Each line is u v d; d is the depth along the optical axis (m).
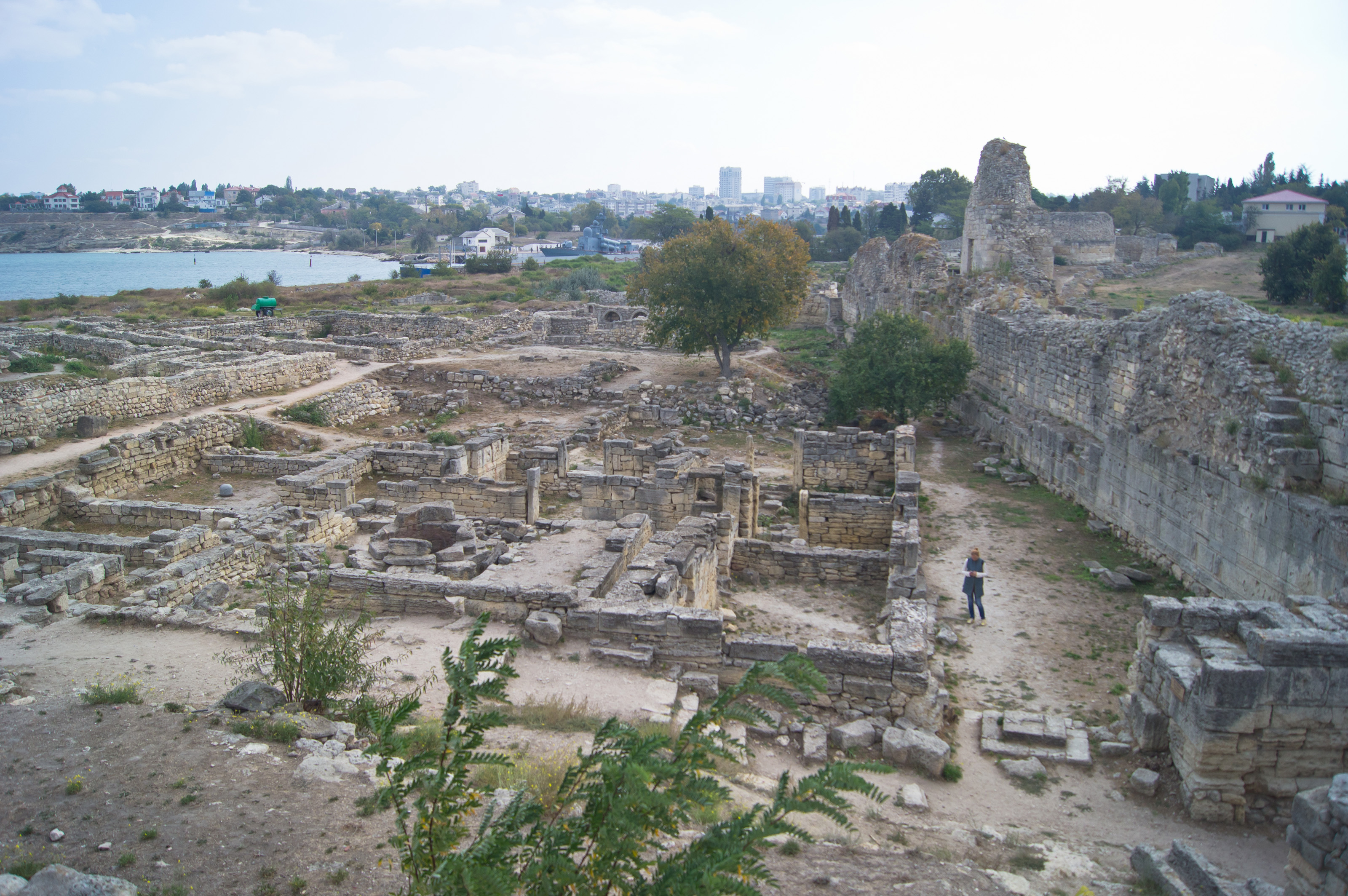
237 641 15.75
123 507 27.75
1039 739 14.45
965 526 28.92
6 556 20.89
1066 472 31.97
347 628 13.95
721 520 22.73
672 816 6.50
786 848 9.86
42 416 34.97
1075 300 65.31
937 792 12.87
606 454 29.77
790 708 6.30
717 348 52.72
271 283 94.56
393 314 68.38
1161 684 13.58
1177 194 127.94
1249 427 21.48
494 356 58.94
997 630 20.31
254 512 26.38
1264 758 12.11
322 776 10.29
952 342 43.12
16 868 8.33
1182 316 25.89
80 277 161.38
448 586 16.73
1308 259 64.25
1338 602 14.48
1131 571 24.14
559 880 5.89
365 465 33.75
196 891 8.12
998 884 9.61
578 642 15.55
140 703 12.35
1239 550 21.56
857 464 33.53
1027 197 48.91
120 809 9.52
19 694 13.12
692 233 53.56
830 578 22.91
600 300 86.81
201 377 42.78
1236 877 10.93
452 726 6.66
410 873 6.56
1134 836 11.82
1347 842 7.96
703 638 14.96
